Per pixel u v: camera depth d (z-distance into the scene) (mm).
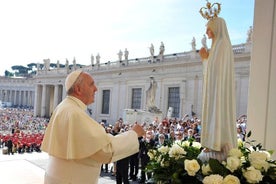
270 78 3990
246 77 25500
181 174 2801
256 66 4152
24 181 9320
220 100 2916
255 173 2557
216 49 3035
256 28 4195
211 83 3012
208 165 2709
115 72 42375
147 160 8703
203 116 3061
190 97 31516
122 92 41156
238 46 26734
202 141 3031
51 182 2660
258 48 4152
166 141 3473
